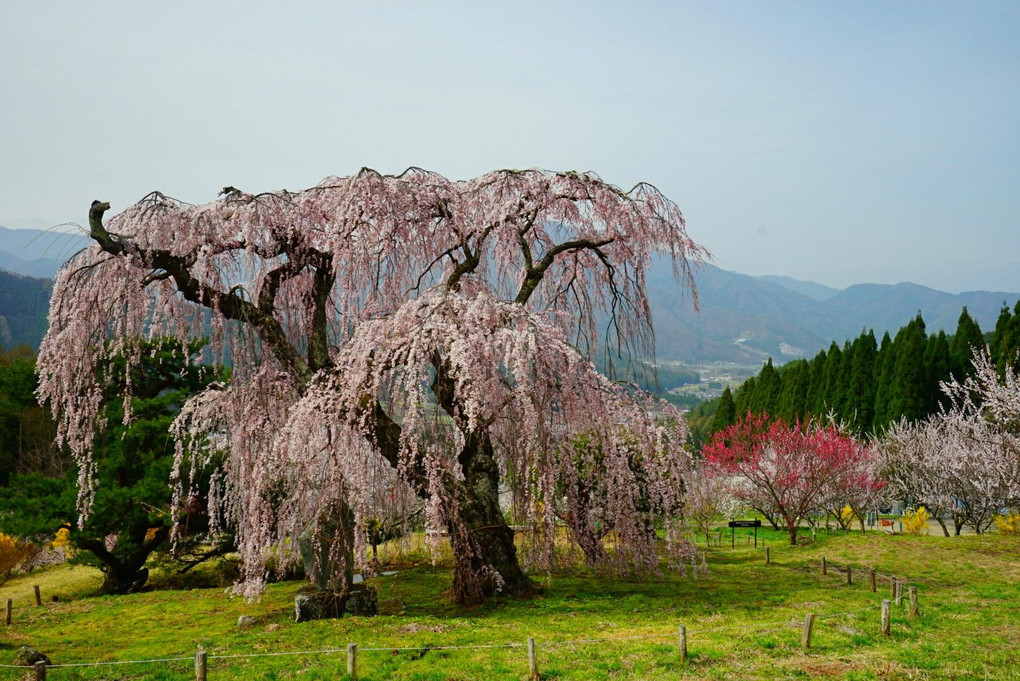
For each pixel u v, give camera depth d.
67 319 11.79
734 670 8.40
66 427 12.21
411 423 10.46
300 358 12.86
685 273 13.77
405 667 8.66
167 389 19.14
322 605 11.62
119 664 9.34
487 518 12.35
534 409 11.01
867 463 24.73
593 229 14.41
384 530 13.73
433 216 13.45
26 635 12.11
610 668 8.50
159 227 12.27
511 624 10.70
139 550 17.89
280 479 11.48
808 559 17.91
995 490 20.75
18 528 16.34
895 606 11.71
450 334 10.67
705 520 21.72
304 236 12.94
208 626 12.06
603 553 13.57
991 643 9.46
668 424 12.57
